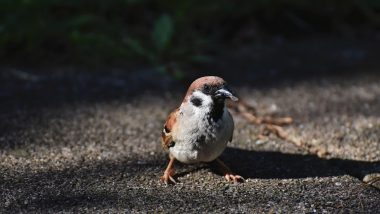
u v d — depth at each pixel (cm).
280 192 766
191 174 829
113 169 844
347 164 877
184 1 1472
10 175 812
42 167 845
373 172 840
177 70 1308
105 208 713
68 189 770
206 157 785
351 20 1630
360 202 732
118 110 1111
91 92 1205
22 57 1354
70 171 833
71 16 1442
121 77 1299
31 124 1026
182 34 1442
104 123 1043
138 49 1359
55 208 712
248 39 1512
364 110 1112
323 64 1383
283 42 1531
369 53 1454
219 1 1519
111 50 1376
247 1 1552
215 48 1459
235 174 824
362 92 1211
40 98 1159
